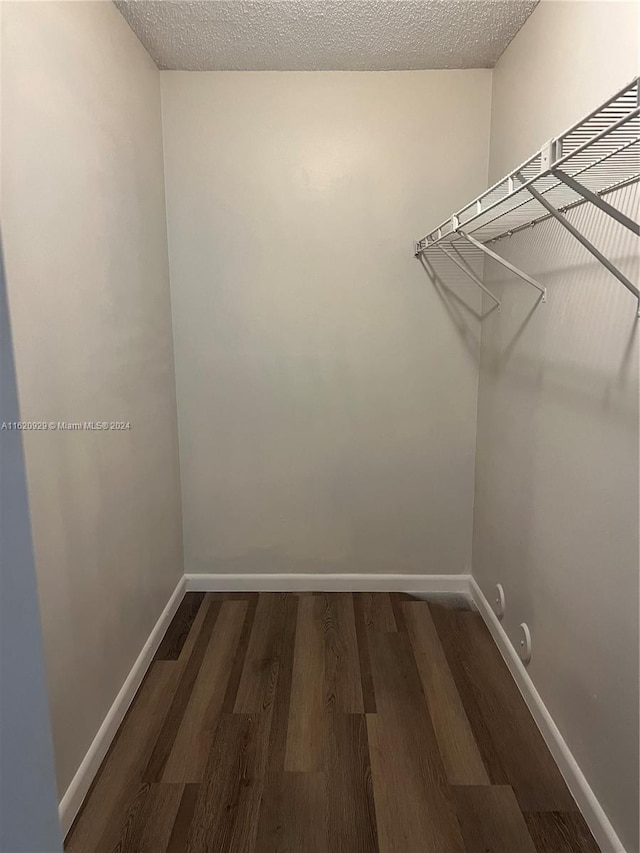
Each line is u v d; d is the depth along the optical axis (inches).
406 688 78.7
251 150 92.7
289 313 97.7
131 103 77.7
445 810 59.4
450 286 96.3
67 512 58.3
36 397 51.9
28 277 50.4
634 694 49.6
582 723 59.6
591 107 55.8
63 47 57.2
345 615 98.3
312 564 106.3
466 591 106.2
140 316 81.7
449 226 89.5
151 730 70.9
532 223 72.3
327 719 72.6
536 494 72.4
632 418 49.7
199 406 101.0
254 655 86.6
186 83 90.8
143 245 83.3
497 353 88.5
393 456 102.3
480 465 98.5
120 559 73.4
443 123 91.5
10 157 47.4
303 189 93.8
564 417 63.9
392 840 56.1
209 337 98.7
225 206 94.5
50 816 55.7
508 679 80.7
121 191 74.1
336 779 63.4
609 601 54.0
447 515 104.2
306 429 101.7
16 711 54.1
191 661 85.1
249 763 65.7
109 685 69.5
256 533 105.4
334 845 55.6
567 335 62.9
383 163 92.9
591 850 54.9
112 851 55.4
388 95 91.0
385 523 104.7
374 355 98.9
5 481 49.9
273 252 95.7
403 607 101.0
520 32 76.7
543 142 68.6
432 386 99.8
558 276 65.2
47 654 54.0
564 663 64.1
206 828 57.6
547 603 69.0
